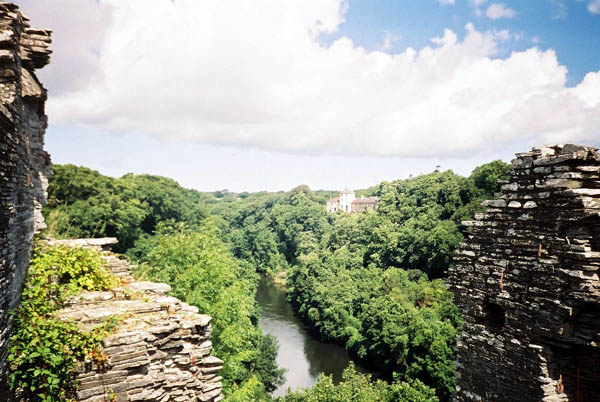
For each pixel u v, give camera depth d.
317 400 23.50
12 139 7.61
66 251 11.37
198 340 9.80
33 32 9.70
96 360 8.27
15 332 7.86
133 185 55.84
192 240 23.31
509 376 7.16
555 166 6.68
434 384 31.81
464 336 8.12
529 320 6.91
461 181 66.56
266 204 143.12
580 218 6.17
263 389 33.78
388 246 64.94
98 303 10.13
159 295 11.62
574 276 6.21
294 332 55.03
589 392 6.69
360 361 44.56
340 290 54.84
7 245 7.41
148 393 8.62
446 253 51.41
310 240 97.31
